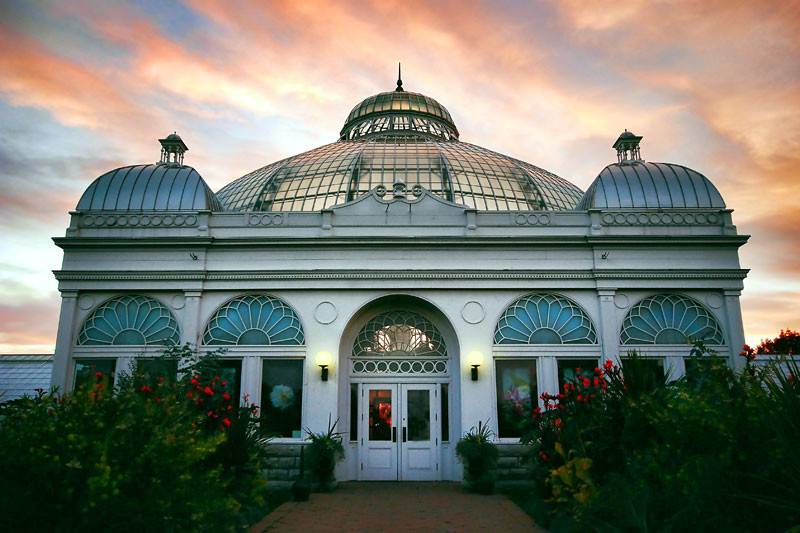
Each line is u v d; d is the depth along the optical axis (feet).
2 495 23.70
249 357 60.80
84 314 61.31
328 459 54.80
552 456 40.27
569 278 62.03
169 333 61.11
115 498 24.29
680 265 62.39
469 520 41.78
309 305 61.98
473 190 77.25
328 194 75.82
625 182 66.23
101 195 65.41
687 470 24.99
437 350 64.85
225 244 62.64
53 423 25.14
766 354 73.41
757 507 22.52
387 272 61.82
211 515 29.14
